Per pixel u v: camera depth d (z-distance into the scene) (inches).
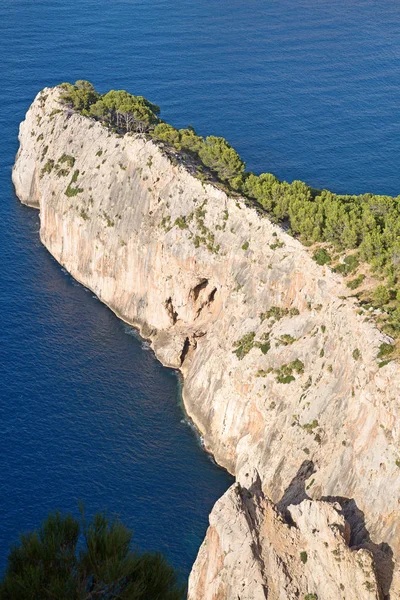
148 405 5032.0
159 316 5605.3
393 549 3427.7
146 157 5856.3
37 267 6328.7
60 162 6555.1
